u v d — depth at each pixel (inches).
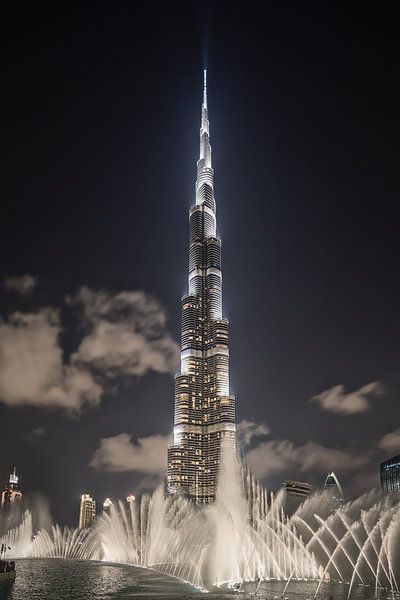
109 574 4822.8
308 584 3782.0
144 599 3139.8
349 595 3176.7
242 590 3479.3
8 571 4325.8
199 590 3533.5
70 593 3496.6
